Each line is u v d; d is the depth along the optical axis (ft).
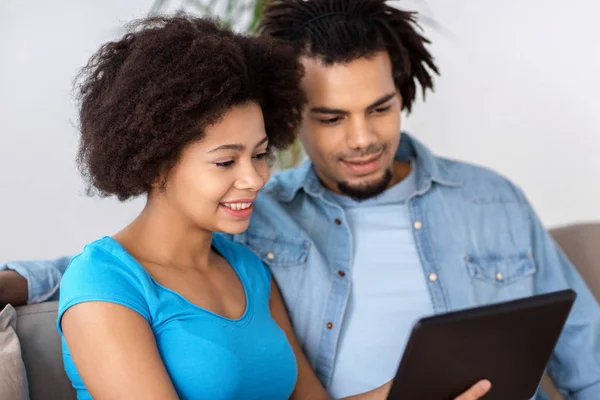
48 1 8.09
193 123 3.97
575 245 6.11
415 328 3.39
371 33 5.20
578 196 8.67
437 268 5.39
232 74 4.06
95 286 3.88
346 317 5.20
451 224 5.56
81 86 4.32
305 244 5.30
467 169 5.88
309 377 4.84
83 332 3.84
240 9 7.12
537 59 8.55
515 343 3.72
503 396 3.93
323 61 5.09
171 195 4.19
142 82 3.99
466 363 3.66
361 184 5.34
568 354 5.55
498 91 8.71
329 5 5.36
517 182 8.82
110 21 8.30
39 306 4.53
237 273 4.76
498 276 5.50
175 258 4.32
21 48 8.05
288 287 5.20
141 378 3.76
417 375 3.56
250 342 4.29
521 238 5.65
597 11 8.27
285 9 5.44
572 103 8.52
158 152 4.00
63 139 8.25
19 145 8.12
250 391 4.23
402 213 5.52
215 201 4.10
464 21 8.71
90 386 3.84
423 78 5.81
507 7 8.55
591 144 8.52
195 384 4.02
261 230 5.34
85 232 8.48
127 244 4.22
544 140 8.66
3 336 4.15
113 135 4.04
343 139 5.21
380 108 5.19
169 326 4.04
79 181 8.36
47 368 4.38
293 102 4.76
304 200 5.60
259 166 4.33
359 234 5.43
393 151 5.35
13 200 8.16
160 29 4.13
